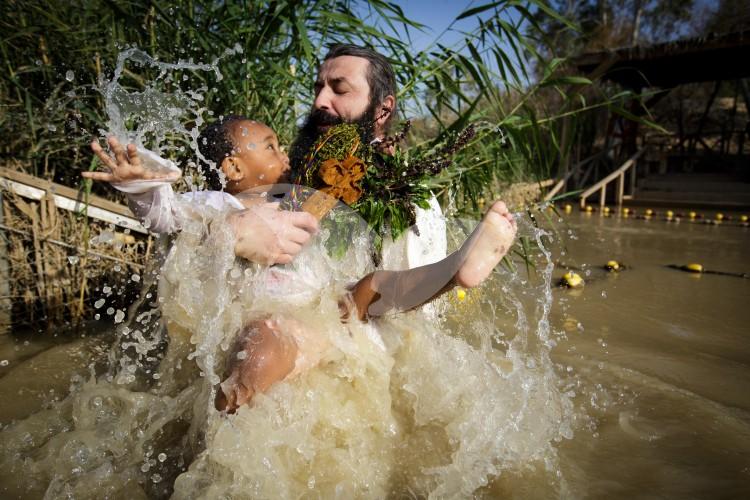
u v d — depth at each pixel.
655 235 7.21
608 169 13.38
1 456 1.79
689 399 2.26
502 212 1.78
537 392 2.11
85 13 3.04
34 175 3.12
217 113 3.32
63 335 2.90
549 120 3.32
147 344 2.26
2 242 2.89
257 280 1.94
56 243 2.97
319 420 1.77
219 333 1.84
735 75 11.95
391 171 2.22
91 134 2.78
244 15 3.14
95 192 3.35
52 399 2.19
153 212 1.85
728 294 4.07
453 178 3.42
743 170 13.18
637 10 18.47
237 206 2.03
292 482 1.64
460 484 1.66
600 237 6.95
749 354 2.84
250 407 1.68
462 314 2.88
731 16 14.20
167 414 1.93
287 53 3.16
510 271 4.19
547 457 1.82
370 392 1.90
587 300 3.82
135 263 3.17
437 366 2.06
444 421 1.92
